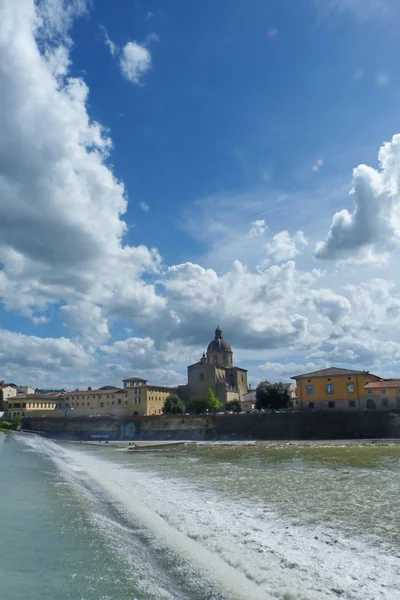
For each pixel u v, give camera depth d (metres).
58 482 32.56
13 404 177.38
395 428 93.38
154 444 96.62
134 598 11.86
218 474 42.16
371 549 17.70
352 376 111.50
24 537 16.78
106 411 166.00
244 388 194.25
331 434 98.12
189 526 21.58
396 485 32.81
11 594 11.37
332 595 13.42
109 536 18.14
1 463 42.72
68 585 12.43
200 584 13.98
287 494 30.09
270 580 14.46
